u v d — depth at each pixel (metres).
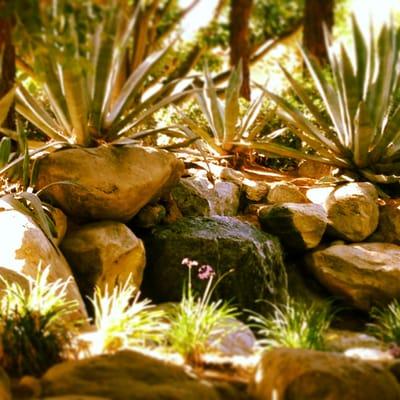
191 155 5.00
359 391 2.55
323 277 4.16
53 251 3.63
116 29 3.95
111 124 4.34
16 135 4.35
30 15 2.92
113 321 3.04
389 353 3.19
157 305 3.73
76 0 2.96
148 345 3.12
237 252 3.97
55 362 2.90
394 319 3.61
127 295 3.41
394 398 2.62
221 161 5.10
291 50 9.59
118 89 6.63
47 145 4.15
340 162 4.91
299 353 2.70
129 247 3.86
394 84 4.89
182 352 3.02
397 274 4.05
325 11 7.77
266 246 4.12
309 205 4.42
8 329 2.92
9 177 4.07
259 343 3.36
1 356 2.90
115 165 4.01
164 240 4.04
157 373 2.69
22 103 4.39
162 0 8.50
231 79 4.93
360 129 4.57
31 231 3.55
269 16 9.71
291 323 3.33
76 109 4.07
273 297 4.07
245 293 3.96
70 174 3.92
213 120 5.10
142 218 4.20
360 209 4.40
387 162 4.89
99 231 3.87
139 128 5.65
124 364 2.71
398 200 4.77
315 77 4.92
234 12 7.70
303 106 5.90
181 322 3.10
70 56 3.05
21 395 2.62
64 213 4.01
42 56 3.14
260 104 5.17
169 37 8.99
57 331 2.98
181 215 4.39
